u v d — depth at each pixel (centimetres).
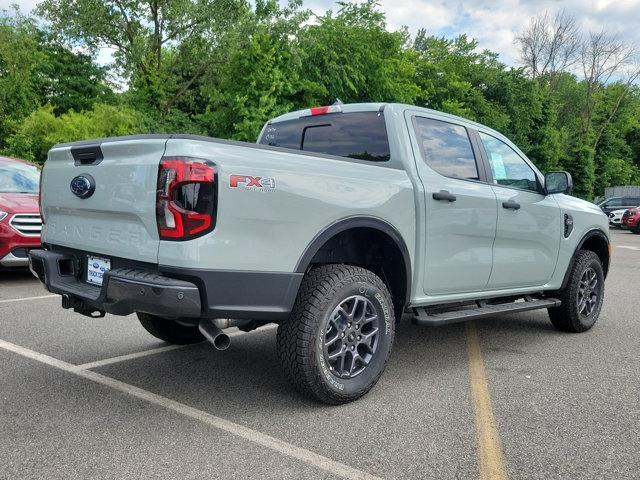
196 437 300
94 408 338
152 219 298
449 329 584
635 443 303
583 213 566
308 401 356
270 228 309
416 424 323
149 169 299
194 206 286
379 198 364
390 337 369
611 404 362
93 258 349
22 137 2209
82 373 404
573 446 298
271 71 2386
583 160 5556
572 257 552
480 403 360
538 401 366
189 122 3022
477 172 458
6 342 480
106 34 3222
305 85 2395
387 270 401
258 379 399
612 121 6738
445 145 438
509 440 304
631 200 3108
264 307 310
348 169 354
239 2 3039
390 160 403
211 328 314
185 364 432
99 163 331
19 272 885
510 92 4472
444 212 411
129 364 429
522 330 583
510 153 505
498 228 459
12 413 328
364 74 2623
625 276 1041
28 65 3106
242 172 300
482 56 4572
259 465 270
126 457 275
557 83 5944
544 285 527
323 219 332
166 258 293
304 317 327
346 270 348
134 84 3281
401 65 2986
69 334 512
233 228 296
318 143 455
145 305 293
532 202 501
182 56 3284
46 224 394
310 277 342
